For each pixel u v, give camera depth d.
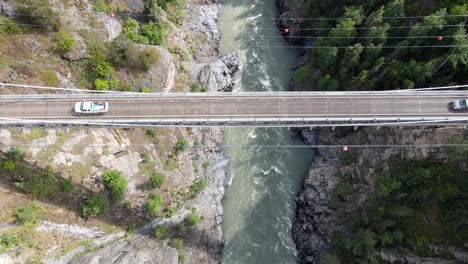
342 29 86.56
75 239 72.25
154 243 81.31
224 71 105.25
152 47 91.50
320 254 86.94
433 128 80.00
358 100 76.62
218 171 95.81
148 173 85.12
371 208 84.00
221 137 99.88
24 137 72.38
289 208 93.94
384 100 76.62
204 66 104.38
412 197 79.38
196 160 94.62
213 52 109.38
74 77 82.31
